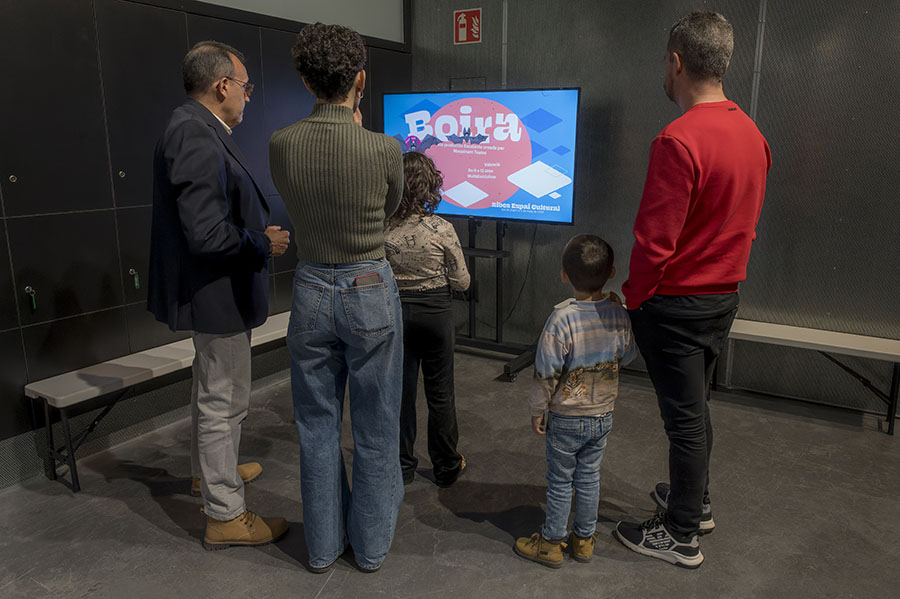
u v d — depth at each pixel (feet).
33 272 8.53
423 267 7.42
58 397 8.09
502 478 8.80
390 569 6.87
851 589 6.52
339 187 5.50
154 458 9.45
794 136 10.86
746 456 9.39
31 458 8.79
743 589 6.53
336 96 5.57
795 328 11.32
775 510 7.96
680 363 6.38
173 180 6.14
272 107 11.55
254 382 12.07
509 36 13.21
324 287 5.81
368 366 6.02
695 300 6.17
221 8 10.39
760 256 11.52
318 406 6.30
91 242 9.14
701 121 5.87
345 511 7.01
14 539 7.41
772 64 10.80
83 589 6.56
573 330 6.18
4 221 8.16
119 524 7.73
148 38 9.42
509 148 12.76
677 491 6.77
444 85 14.33
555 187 12.47
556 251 13.52
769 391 11.84
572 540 7.07
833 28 10.23
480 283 14.62
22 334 8.51
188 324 6.73
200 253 6.16
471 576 6.75
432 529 7.59
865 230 10.59
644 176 12.29
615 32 12.05
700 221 5.98
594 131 12.64
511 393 11.86
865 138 10.32
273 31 11.34
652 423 10.54
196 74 6.73
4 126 8.00
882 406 10.92
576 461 6.70
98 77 8.90
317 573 6.81
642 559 7.04
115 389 8.68
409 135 13.75
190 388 10.87
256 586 6.61
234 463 7.15
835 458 9.32
